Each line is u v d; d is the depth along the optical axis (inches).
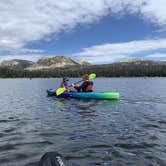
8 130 266.1
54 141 221.1
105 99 546.9
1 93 863.1
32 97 675.4
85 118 337.1
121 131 258.4
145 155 180.5
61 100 557.9
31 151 192.4
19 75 6067.9
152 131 256.8
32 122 311.3
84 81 582.2
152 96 649.0
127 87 1142.3
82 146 205.0
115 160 170.9
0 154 185.3
